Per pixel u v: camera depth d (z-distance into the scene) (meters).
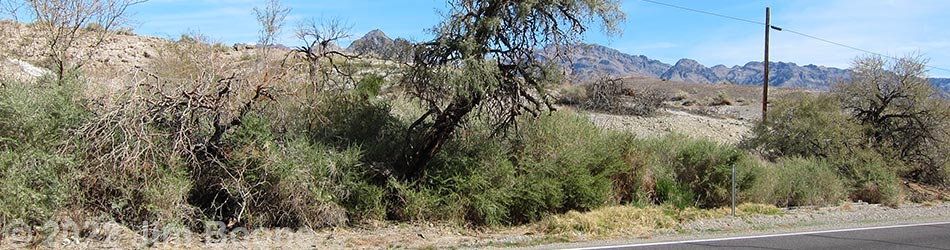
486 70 11.76
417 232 11.74
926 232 12.94
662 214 14.18
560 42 12.53
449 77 11.66
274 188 11.12
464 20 11.79
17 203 9.23
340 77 14.18
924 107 23.00
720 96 47.12
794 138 21.62
